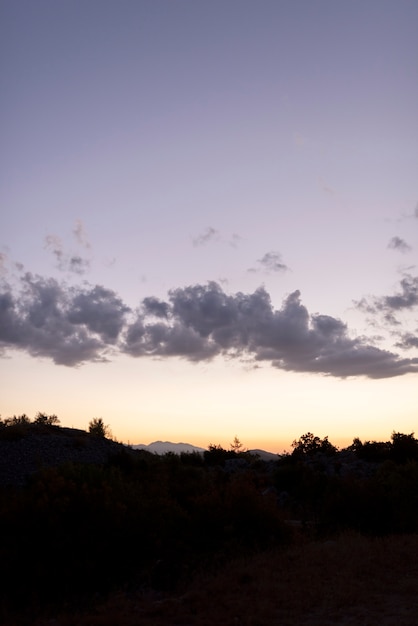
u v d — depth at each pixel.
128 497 16.41
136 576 14.88
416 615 10.95
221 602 12.12
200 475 38.88
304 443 52.47
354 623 10.70
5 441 42.44
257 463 50.69
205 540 17.17
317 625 10.61
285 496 35.81
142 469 37.75
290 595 12.48
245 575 14.14
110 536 14.85
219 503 18.59
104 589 14.19
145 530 15.68
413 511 21.62
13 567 13.65
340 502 22.20
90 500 15.16
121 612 11.78
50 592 13.65
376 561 15.55
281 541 18.55
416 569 14.84
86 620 11.10
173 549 16.02
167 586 14.20
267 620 10.90
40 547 14.02
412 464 24.55
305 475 36.41
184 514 17.77
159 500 17.50
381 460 45.78
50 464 38.88
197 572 15.14
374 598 12.31
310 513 30.14
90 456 41.84
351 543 17.92
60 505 14.68
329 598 12.26
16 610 12.88
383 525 21.50
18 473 36.97
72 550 14.16
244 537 17.91
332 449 51.09
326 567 14.80
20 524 14.20
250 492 19.03
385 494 22.27
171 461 44.28
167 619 11.38
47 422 51.06
